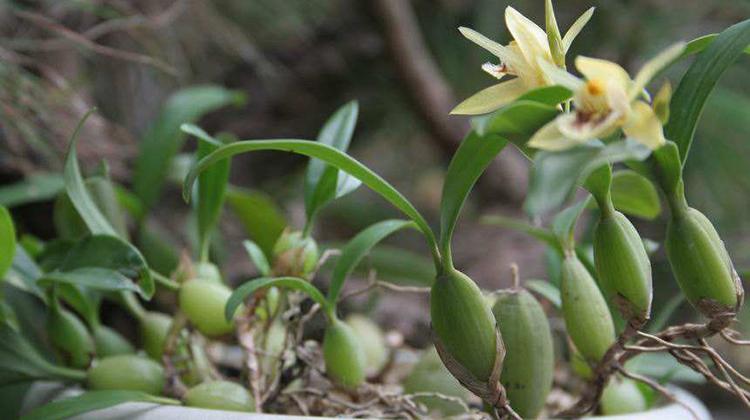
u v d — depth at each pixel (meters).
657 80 1.23
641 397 0.71
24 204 0.94
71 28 0.98
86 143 0.90
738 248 1.31
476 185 1.35
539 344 0.66
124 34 1.06
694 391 1.65
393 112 1.52
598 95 0.58
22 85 0.84
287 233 0.71
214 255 0.86
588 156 0.57
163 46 1.09
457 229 1.25
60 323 0.73
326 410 0.71
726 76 1.39
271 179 1.48
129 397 0.66
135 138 1.13
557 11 1.29
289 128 1.39
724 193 1.38
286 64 1.35
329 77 1.38
